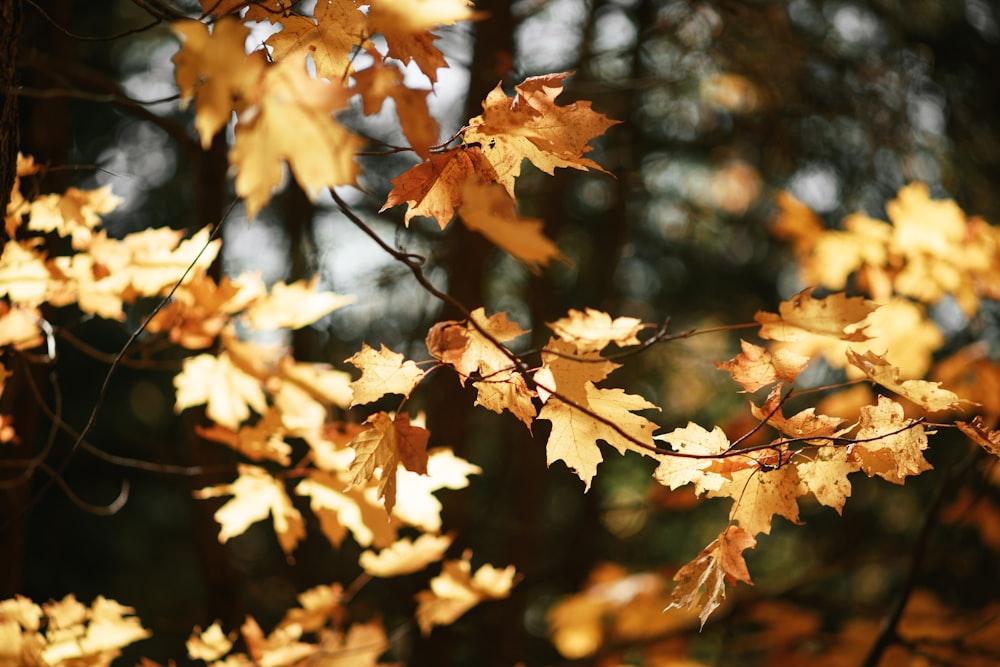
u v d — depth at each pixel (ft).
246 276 6.86
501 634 18.33
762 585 25.54
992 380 10.61
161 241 6.52
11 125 5.38
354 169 3.11
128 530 29.09
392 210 17.26
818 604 14.39
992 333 16.12
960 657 9.55
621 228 19.58
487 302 21.79
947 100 16.78
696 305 24.91
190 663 26.91
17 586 8.30
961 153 16.81
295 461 17.46
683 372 22.86
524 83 4.65
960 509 12.67
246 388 7.14
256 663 7.71
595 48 18.03
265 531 26.25
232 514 7.09
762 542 27.61
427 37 4.55
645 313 24.61
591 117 4.57
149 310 12.23
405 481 6.93
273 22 4.93
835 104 16.53
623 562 24.54
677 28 15.26
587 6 17.20
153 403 29.12
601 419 4.33
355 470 4.68
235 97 3.81
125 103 6.70
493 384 4.74
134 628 6.52
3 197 5.29
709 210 21.63
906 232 10.57
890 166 17.75
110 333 28.45
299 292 6.95
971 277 10.54
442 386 15.08
